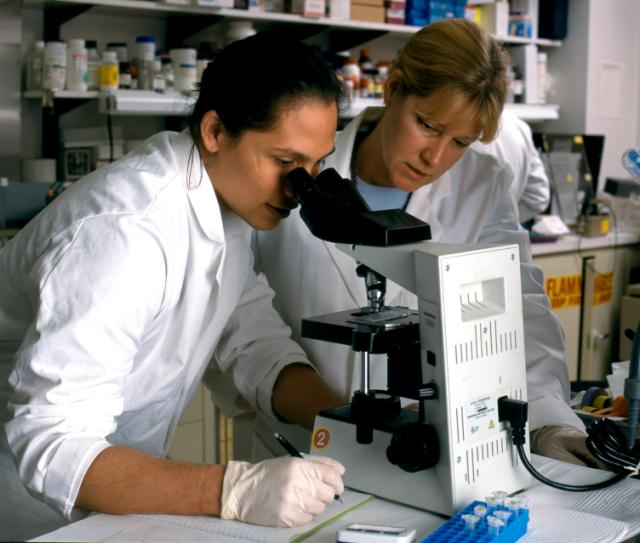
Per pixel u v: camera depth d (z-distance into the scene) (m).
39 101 3.95
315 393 1.71
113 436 1.65
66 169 4.00
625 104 6.14
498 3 5.37
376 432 1.36
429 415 1.30
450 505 1.27
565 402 1.87
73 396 1.27
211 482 1.27
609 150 6.09
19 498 1.64
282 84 1.32
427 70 1.62
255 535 1.22
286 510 1.23
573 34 5.86
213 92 1.40
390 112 1.75
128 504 1.27
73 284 1.28
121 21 4.21
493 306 1.35
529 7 5.61
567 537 1.19
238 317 1.88
